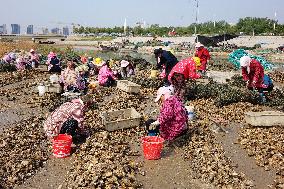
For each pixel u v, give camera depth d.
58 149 9.25
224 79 20.88
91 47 62.66
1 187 7.62
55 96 15.72
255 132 11.09
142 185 7.84
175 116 9.92
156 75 20.53
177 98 10.08
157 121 10.59
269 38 70.06
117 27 111.56
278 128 11.52
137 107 14.38
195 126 11.53
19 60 24.61
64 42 75.50
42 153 9.50
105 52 52.44
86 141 10.08
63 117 10.07
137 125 11.59
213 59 40.62
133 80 19.14
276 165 8.88
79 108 10.27
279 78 22.64
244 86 17.66
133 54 50.00
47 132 10.08
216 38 50.38
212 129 11.36
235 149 10.00
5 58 25.83
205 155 9.23
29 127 11.59
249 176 8.34
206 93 15.60
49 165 8.87
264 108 14.13
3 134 10.83
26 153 9.38
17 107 14.27
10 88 18.36
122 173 8.00
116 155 9.14
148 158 9.21
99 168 8.00
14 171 8.31
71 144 9.91
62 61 28.66
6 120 12.48
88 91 16.77
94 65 22.98
